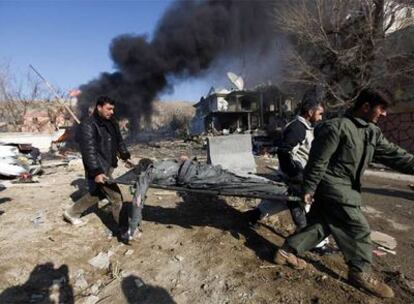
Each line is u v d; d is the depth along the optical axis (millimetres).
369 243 3135
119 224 4566
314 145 3135
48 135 14375
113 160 4660
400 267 3822
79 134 4336
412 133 16156
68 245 4258
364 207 6570
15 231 4602
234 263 3721
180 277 3559
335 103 17172
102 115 4418
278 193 3766
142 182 4055
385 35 16266
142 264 3824
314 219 3357
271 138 23875
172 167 4238
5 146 8438
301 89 19250
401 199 7395
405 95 16281
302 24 17031
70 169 9953
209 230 4543
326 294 3141
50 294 3395
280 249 3547
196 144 26359
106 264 3898
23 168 8312
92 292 3439
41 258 3938
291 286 3268
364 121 3070
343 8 16797
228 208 5383
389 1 16047
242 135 7961
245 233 4434
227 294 3223
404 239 4785
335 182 3115
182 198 5965
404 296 3168
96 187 4566
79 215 4805
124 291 3385
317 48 17906
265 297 3141
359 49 16125
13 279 3561
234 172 4262
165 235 4473
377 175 11398
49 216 5133
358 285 3164
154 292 3340
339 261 3777
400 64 16156
